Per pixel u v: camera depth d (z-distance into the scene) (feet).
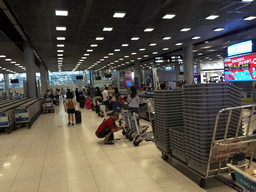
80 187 9.89
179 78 103.86
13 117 26.08
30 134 23.02
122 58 71.51
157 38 41.04
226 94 9.01
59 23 26.63
